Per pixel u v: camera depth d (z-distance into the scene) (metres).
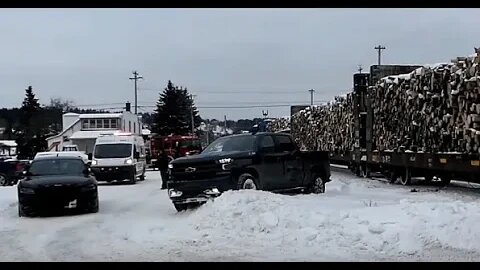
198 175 14.85
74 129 74.31
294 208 11.82
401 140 23.19
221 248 10.20
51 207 15.27
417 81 21.73
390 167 24.62
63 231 12.59
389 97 24.64
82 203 15.57
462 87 18.14
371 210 11.70
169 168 15.25
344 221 11.09
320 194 18.02
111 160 29.94
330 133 36.56
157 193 22.75
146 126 111.50
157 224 12.74
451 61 19.58
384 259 9.16
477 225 10.22
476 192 19.33
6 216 15.74
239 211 11.91
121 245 10.68
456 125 18.62
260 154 15.81
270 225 11.21
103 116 70.69
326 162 19.06
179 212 15.10
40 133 82.69
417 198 16.73
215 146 16.67
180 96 98.25
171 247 10.38
